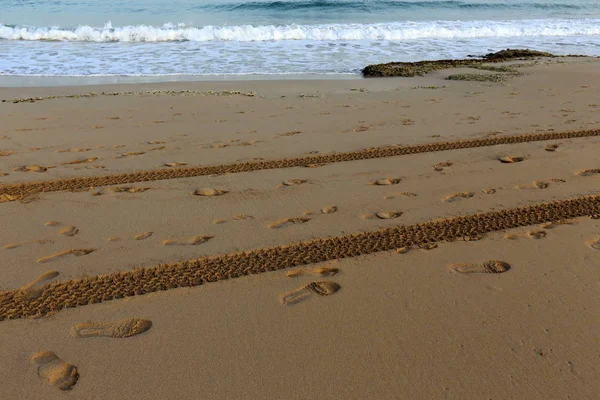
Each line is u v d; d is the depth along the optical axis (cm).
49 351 213
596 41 1366
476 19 1769
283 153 467
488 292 253
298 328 228
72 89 796
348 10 1894
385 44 1294
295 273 271
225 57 1110
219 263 280
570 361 207
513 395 191
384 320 233
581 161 430
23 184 393
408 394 191
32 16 1662
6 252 291
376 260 283
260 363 207
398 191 377
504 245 297
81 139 513
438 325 229
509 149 467
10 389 193
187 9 1836
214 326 229
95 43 1280
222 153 468
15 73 950
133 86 817
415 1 2053
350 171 420
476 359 209
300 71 976
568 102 663
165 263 280
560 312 238
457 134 520
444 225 322
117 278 266
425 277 266
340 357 210
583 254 286
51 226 325
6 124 569
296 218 334
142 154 466
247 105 670
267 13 1811
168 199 367
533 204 349
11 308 241
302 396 190
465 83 827
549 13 1955
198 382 197
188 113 626
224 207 352
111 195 374
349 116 605
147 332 226
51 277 266
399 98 715
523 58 1072
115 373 202
